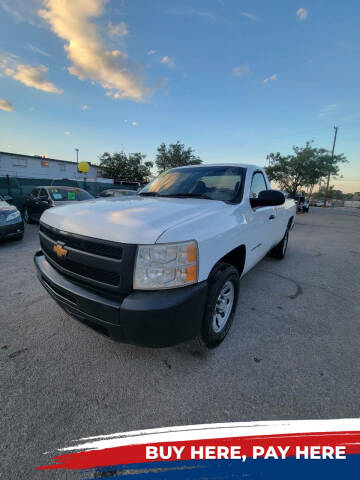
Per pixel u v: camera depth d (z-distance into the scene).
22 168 27.19
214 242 1.82
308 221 14.55
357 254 6.06
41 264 2.31
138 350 2.17
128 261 1.52
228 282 2.18
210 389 1.79
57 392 1.73
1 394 1.70
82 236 1.73
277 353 2.19
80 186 16.86
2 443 1.39
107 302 1.58
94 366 1.98
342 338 2.44
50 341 2.28
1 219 5.77
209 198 2.60
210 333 2.02
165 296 1.51
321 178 34.34
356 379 1.90
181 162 33.84
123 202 2.30
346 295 3.51
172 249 1.54
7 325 2.53
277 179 35.72
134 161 36.25
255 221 2.73
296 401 1.70
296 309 3.04
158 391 1.76
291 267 4.81
